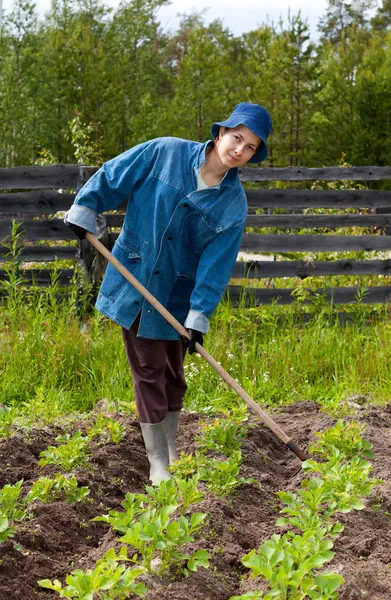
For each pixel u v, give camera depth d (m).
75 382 6.84
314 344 7.54
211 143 4.35
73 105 41.91
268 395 6.71
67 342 6.99
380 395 6.80
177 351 4.78
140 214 4.43
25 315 7.57
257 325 8.03
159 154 4.40
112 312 4.55
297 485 4.64
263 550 3.14
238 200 4.46
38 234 8.73
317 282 9.29
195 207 4.36
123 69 45.97
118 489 4.44
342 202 10.69
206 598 3.29
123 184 4.43
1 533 3.52
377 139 33.88
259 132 4.20
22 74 42.94
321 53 44.44
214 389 6.81
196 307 4.36
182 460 4.38
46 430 5.29
